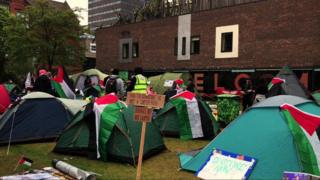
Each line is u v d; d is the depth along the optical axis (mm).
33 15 28391
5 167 7172
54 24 28453
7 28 28781
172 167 7336
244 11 22516
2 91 12711
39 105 9867
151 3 30906
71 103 10500
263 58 21594
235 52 23062
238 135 6496
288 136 6070
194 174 6727
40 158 7957
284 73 11734
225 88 23391
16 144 9344
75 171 6027
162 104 5848
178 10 28484
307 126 6270
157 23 28297
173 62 27109
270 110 6516
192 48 25891
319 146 6289
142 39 29656
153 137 8516
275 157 5938
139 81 10711
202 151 6941
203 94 24516
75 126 8414
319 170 5930
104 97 8320
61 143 8438
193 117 10344
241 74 22594
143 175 6793
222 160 6156
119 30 31812
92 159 7930
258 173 5844
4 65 34562
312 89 19328
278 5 20844
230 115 12266
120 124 7766
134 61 30438
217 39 24141
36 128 9680
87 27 31828
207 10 24719
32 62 31000
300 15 19906
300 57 19922
